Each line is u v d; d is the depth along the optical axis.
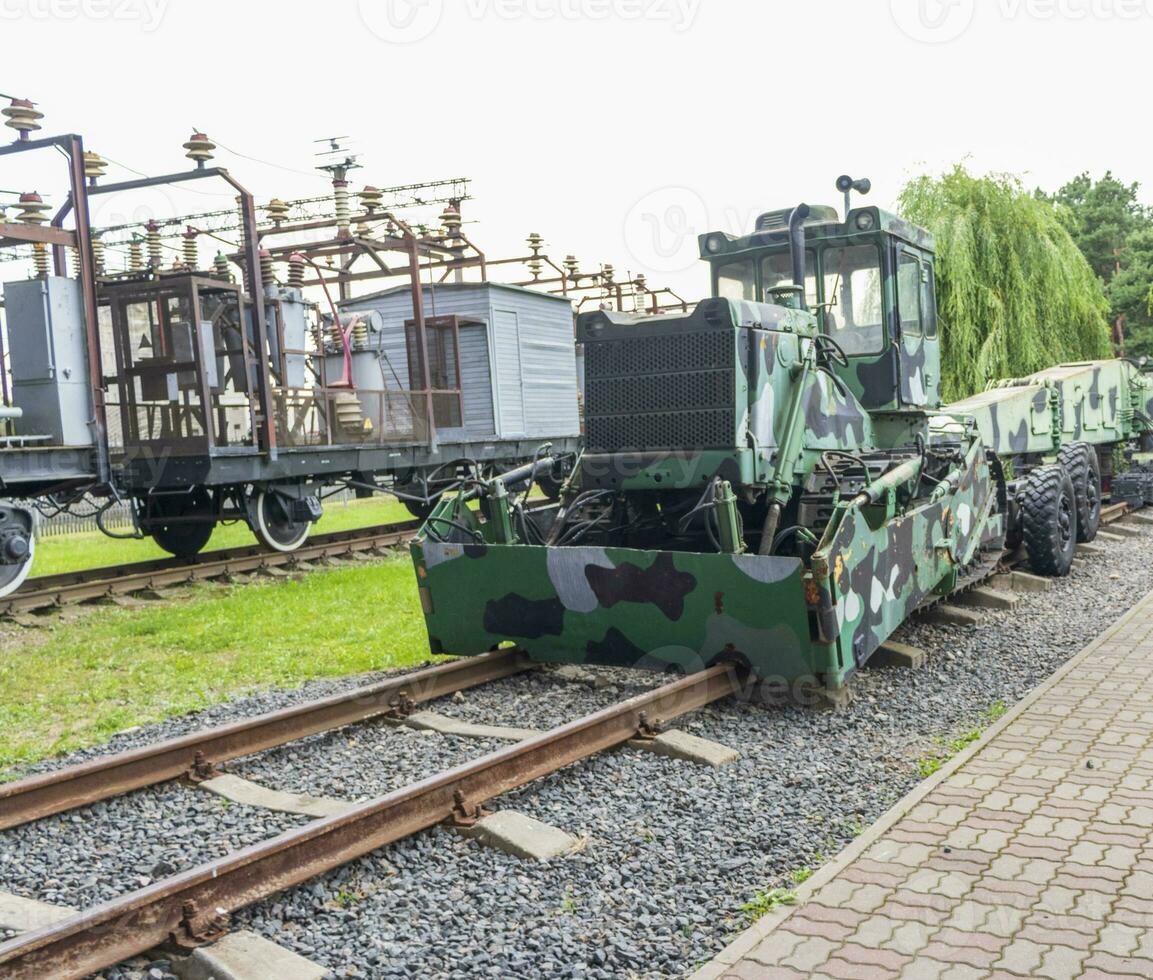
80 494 10.99
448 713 5.67
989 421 10.50
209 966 2.99
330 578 11.09
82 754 5.24
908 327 7.87
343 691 6.17
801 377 6.48
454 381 16.52
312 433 12.50
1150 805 4.08
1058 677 6.03
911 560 6.29
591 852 3.87
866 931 3.19
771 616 5.34
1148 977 2.89
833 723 5.33
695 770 4.71
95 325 10.37
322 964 3.09
